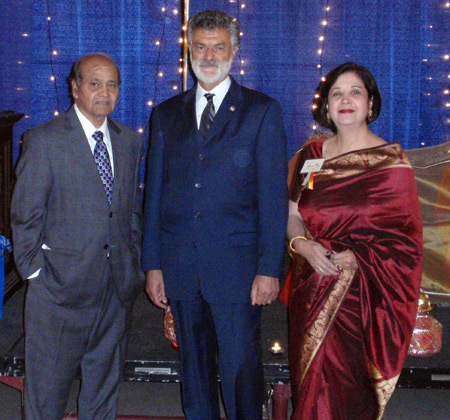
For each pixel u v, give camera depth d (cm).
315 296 239
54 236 233
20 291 363
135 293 251
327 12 425
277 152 227
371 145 236
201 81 226
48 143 226
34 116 435
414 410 310
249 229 232
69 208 230
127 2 425
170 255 236
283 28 427
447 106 434
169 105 239
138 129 440
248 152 226
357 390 241
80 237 232
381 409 242
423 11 423
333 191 235
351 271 236
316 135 354
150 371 283
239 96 230
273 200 227
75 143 229
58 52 428
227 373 237
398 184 230
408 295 236
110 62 232
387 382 238
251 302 234
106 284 241
